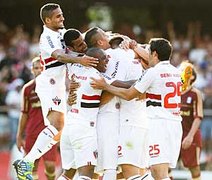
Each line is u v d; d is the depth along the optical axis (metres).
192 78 28.11
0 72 46.69
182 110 28.48
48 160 28.58
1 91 43.84
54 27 22.92
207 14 54.47
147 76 22.14
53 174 28.86
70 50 22.67
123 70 22.52
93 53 22.06
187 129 28.58
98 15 58.06
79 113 22.14
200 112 28.22
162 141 22.34
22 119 29.11
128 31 55.09
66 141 22.42
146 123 22.55
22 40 49.88
